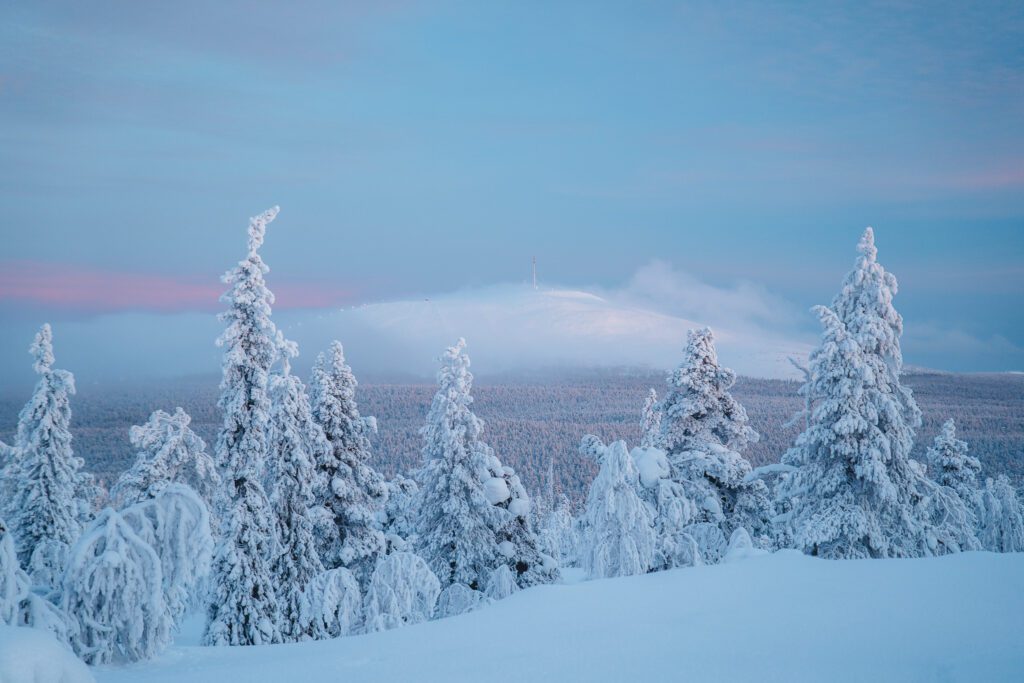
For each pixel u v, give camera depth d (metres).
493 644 10.66
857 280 27.20
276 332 24.69
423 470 29.95
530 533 30.36
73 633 13.17
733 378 30.39
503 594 27.61
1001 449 128.25
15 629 7.49
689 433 30.45
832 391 26.00
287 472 26.34
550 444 175.12
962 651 8.89
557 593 13.95
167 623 13.99
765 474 27.83
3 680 6.88
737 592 13.20
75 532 30.48
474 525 28.58
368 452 30.67
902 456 26.06
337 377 30.58
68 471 30.70
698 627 10.85
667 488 23.70
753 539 28.27
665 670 8.62
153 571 13.87
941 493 27.59
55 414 30.44
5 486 30.36
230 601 23.20
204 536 14.55
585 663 9.16
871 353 26.69
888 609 11.30
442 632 11.94
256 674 10.27
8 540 12.65
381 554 28.61
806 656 8.97
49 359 30.83
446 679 8.87
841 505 25.52
